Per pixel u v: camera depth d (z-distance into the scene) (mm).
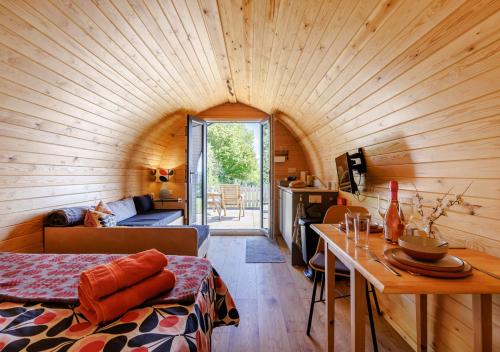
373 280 940
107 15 1748
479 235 1250
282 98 3479
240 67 3035
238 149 9289
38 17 1521
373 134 2166
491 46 1033
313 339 1844
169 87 3250
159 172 4895
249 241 4348
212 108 4910
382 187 2217
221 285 1643
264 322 2047
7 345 819
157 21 1991
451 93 1290
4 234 2086
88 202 3166
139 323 938
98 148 3107
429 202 1612
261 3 1703
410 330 1785
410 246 1078
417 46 1318
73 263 1544
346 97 2219
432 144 1527
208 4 1893
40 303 1077
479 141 1213
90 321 938
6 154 2010
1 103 1791
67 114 2346
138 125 3609
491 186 1173
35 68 1786
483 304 1046
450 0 1042
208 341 1188
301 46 2012
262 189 4984
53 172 2547
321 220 2953
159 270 1189
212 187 7328
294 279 2846
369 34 1494
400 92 1620
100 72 2234
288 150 4902
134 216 4000
